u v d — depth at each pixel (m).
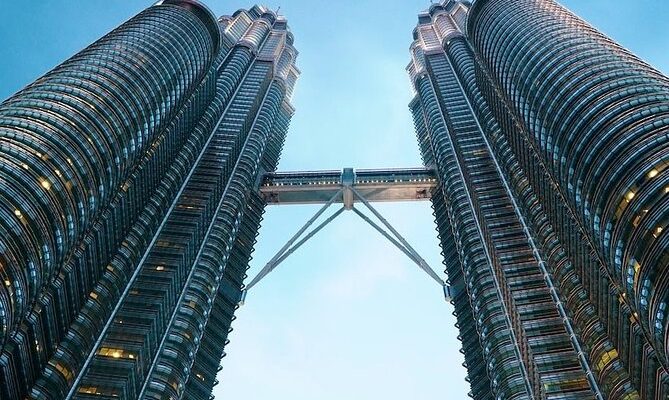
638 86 115.62
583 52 134.75
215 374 165.88
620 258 94.19
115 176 130.38
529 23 158.25
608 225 98.56
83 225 116.75
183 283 161.38
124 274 145.12
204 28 187.00
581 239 122.38
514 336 141.38
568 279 133.75
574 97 122.06
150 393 132.12
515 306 141.50
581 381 120.56
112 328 135.25
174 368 139.88
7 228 95.25
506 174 182.75
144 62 153.38
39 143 111.00
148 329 135.38
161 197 173.88
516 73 149.38
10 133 110.50
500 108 182.75
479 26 181.25
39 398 109.12
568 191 117.88
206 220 184.38
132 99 141.88
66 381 116.38
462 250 180.00
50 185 107.25
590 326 120.69
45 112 120.31
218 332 175.50
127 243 150.88
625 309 103.81
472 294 164.38
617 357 111.19
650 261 86.44
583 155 111.00
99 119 127.94
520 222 168.62
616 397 106.88
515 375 133.50
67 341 120.69
